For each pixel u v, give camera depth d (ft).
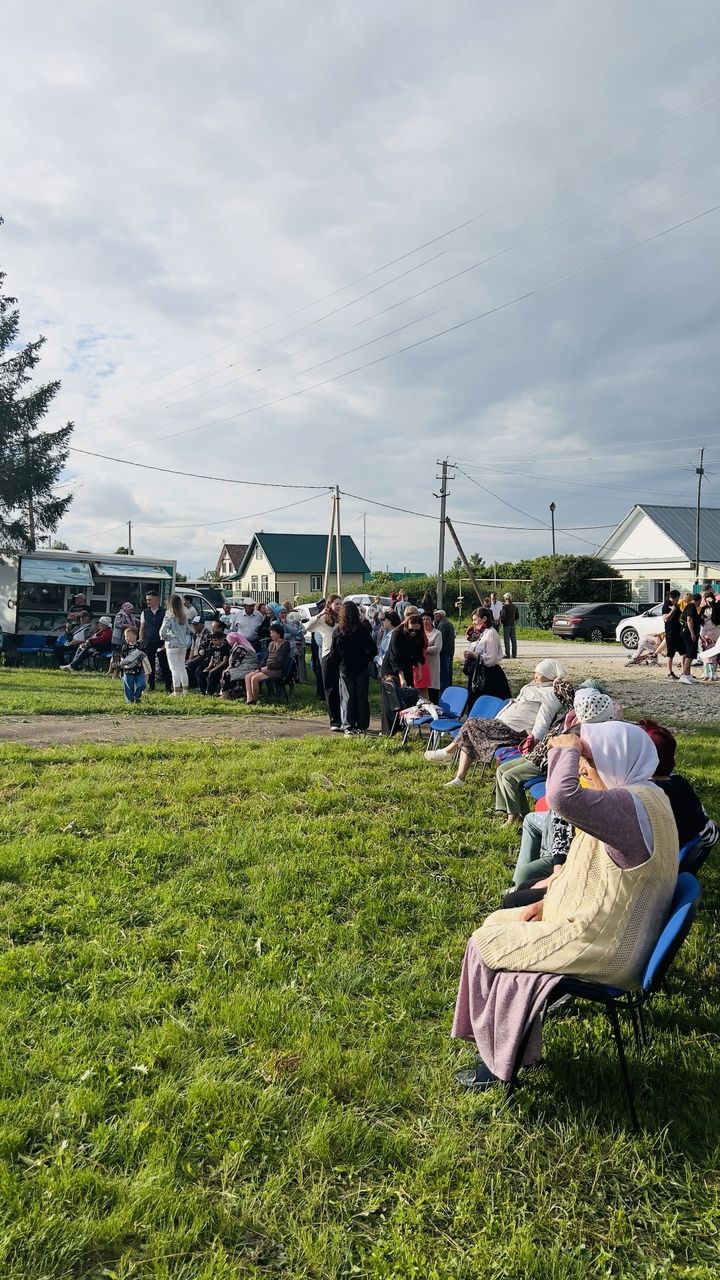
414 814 23.09
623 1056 10.88
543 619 156.97
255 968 14.65
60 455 103.65
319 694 48.80
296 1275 8.53
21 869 18.54
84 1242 8.73
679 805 14.35
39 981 13.99
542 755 22.11
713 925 17.11
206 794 25.00
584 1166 10.22
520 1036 10.85
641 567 184.44
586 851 11.55
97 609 79.00
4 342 101.09
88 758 29.91
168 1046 12.09
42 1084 11.31
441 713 31.37
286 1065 11.93
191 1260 8.66
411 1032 12.99
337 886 18.20
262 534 240.32
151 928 16.07
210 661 52.80
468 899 18.04
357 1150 10.36
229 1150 10.16
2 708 42.50
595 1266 8.80
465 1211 9.41
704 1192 9.88
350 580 242.17
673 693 55.93
